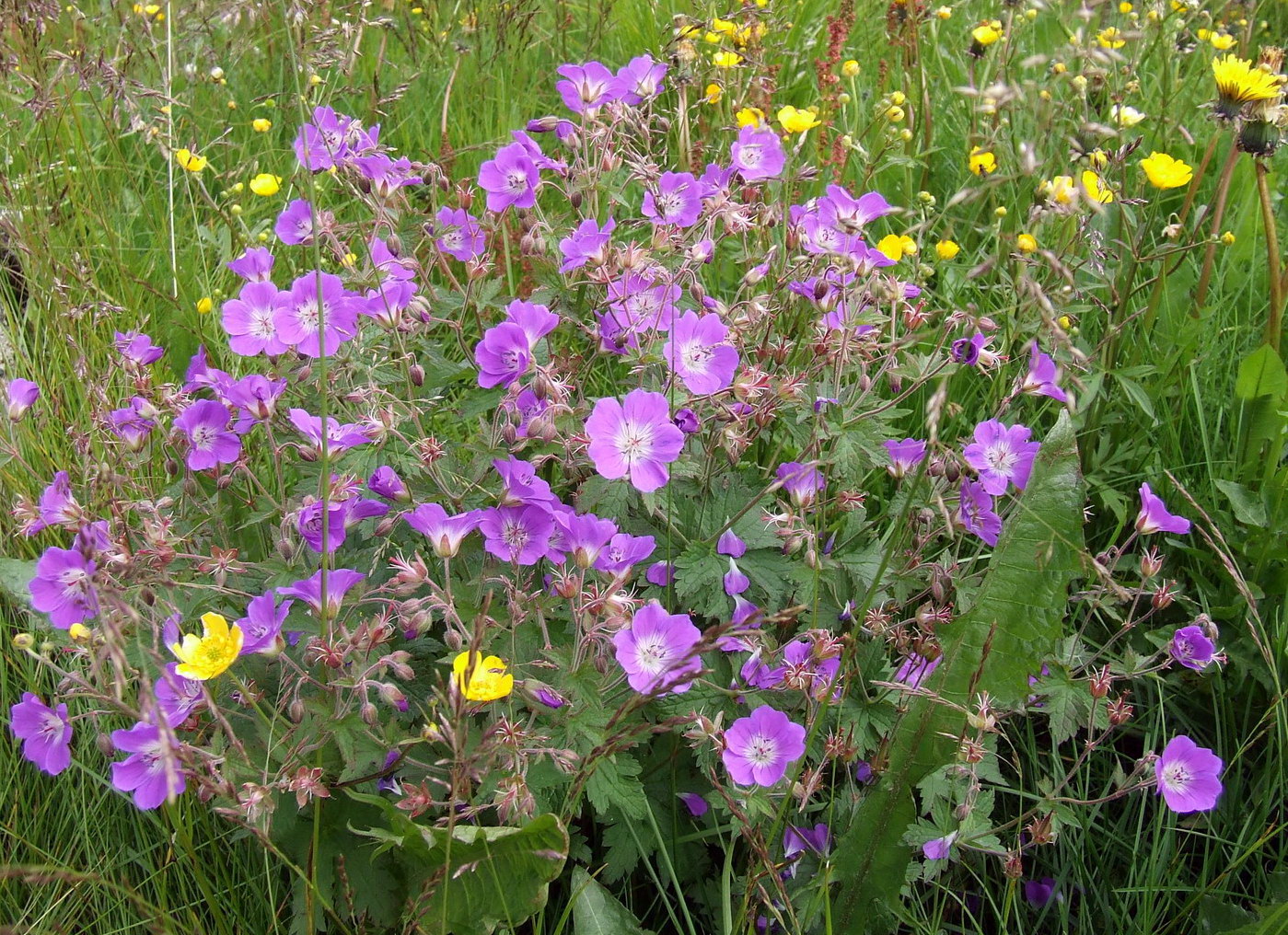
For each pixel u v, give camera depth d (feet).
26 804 1.78
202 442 1.76
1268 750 1.89
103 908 1.72
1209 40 2.94
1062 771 1.93
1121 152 2.21
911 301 2.20
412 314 1.79
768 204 2.30
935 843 1.72
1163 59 2.71
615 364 2.23
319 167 2.00
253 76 3.40
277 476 1.76
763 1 2.94
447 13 3.52
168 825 1.75
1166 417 2.30
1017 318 2.14
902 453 1.85
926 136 2.83
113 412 1.82
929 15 3.10
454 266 2.40
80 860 1.75
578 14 3.63
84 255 2.52
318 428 1.68
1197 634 1.80
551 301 1.93
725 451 1.80
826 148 2.70
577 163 2.06
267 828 1.52
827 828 1.74
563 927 1.60
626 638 1.58
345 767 1.61
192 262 2.64
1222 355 2.47
